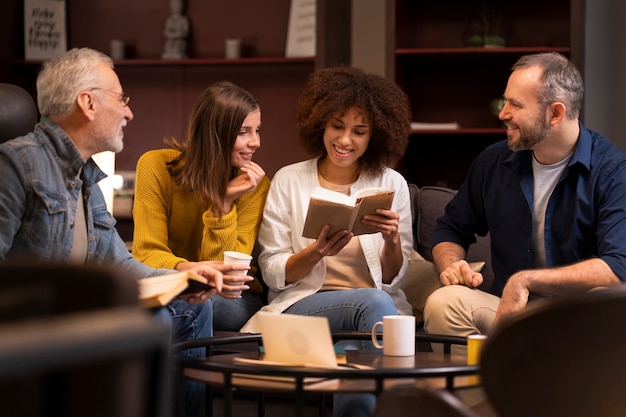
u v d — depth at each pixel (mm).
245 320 3299
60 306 1200
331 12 5770
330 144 3254
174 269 3051
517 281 2814
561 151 3154
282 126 6145
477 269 3518
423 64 5957
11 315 1058
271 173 6168
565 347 1414
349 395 2488
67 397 1078
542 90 3080
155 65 6258
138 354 1049
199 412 2777
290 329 2055
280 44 6172
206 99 3258
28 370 834
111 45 6227
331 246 3002
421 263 3547
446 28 5914
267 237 3301
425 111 5984
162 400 1038
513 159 3277
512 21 5812
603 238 3018
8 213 2492
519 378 1449
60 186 2598
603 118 5645
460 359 2348
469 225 3441
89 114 2662
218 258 3164
